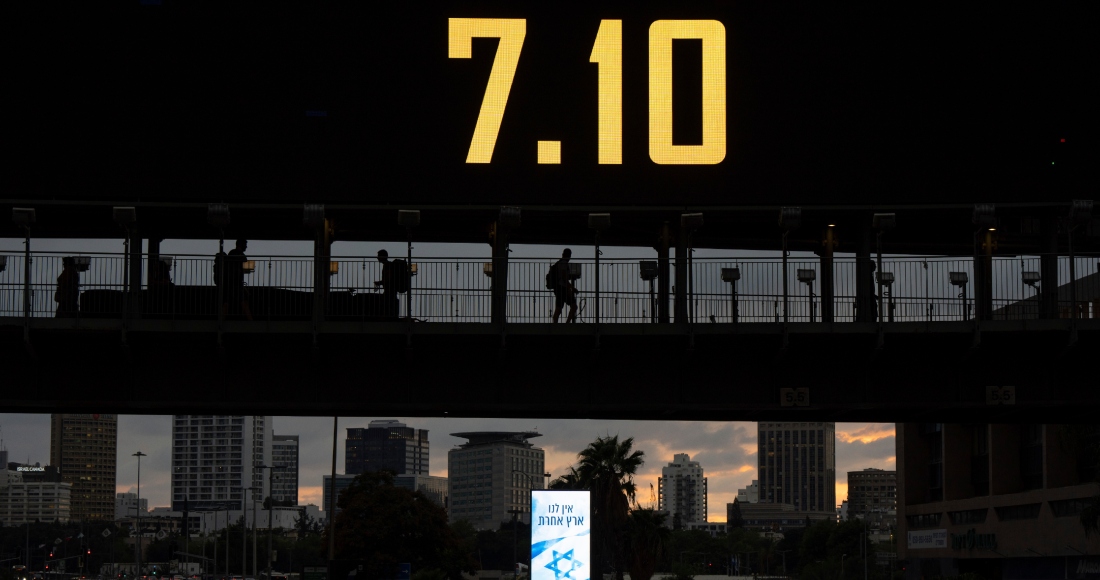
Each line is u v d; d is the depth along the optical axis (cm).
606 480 8294
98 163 3466
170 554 17212
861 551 19825
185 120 3500
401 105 3531
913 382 3578
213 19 3541
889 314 3509
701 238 4316
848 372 3594
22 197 3469
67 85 3484
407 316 3438
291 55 3538
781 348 3438
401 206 3503
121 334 3369
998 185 3519
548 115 3534
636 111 3534
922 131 3534
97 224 3991
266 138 3503
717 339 3497
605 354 3606
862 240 3644
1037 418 3856
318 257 3509
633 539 8362
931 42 3566
